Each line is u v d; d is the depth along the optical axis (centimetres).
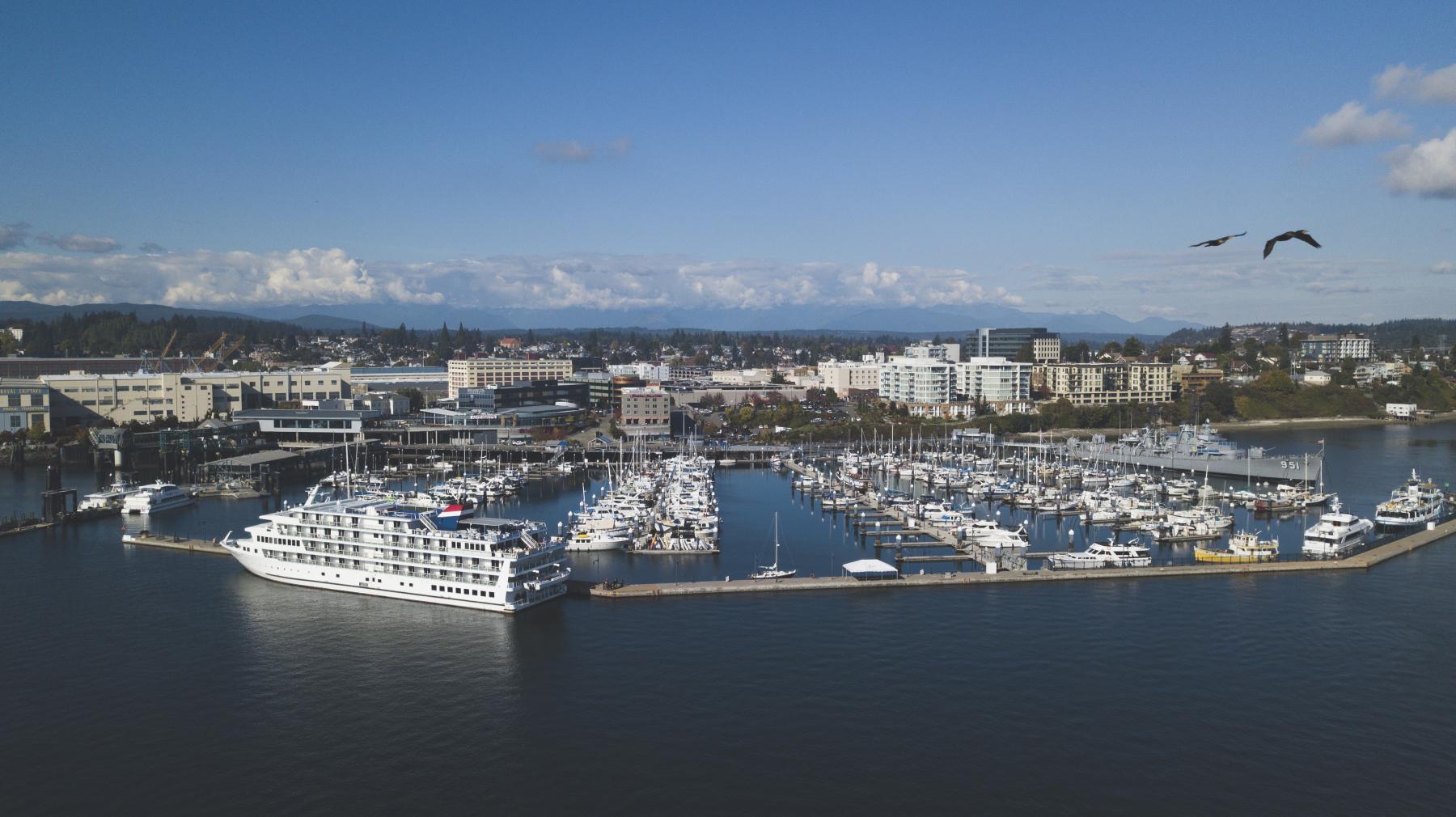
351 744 11000
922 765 10506
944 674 12938
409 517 16500
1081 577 17712
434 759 10669
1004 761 10594
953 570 18788
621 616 15400
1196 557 19388
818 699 12138
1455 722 11512
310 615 15488
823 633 14575
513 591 15325
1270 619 15225
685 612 15600
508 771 10406
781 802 9788
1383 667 13162
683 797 9888
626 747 10925
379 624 15038
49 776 10294
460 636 14475
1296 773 10369
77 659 13562
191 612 15688
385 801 9819
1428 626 14875
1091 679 12762
